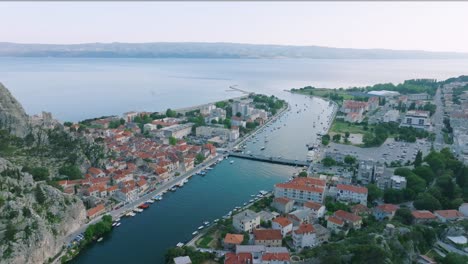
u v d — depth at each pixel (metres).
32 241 192.88
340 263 190.62
